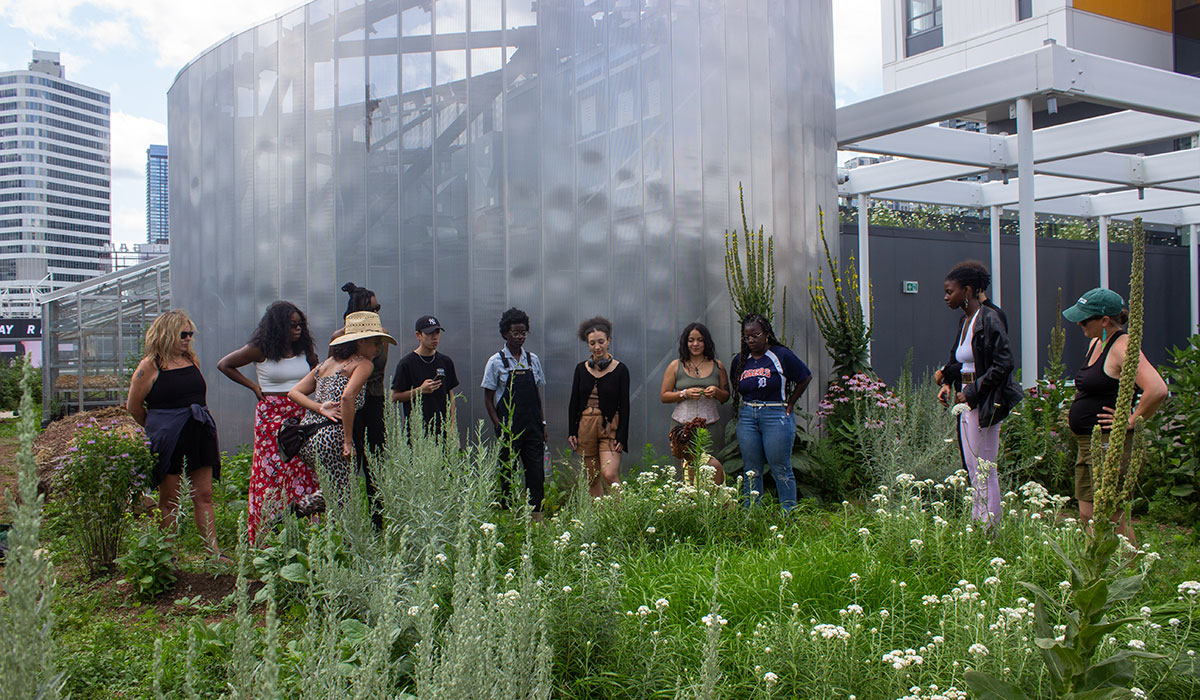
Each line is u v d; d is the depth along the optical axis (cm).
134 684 335
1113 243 1677
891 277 1356
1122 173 1223
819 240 824
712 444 694
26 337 2908
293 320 525
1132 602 356
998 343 509
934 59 1994
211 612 427
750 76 759
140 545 454
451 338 732
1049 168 1154
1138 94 850
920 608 360
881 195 1327
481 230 729
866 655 304
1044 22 1739
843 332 742
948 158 1062
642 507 512
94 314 1703
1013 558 418
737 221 749
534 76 725
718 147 746
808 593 381
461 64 736
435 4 742
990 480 514
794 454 677
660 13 736
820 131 834
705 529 498
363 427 543
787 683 292
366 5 764
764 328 610
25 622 139
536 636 294
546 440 718
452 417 468
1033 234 835
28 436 142
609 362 633
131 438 536
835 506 633
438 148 740
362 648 298
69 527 538
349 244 770
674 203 735
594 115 725
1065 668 227
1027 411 703
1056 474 682
